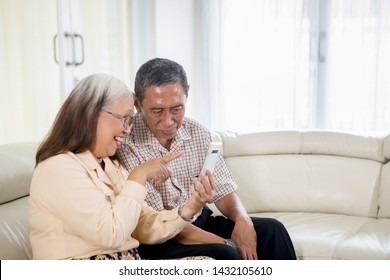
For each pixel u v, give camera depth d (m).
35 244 1.30
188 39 3.14
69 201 1.23
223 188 1.87
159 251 1.59
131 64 3.18
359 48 2.90
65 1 2.72
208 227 1.85
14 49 2.76
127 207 1.29
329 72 3.00
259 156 2.59
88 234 1.24
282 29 3.01
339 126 2.99
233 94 3.15
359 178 2.47
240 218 1.75
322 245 2.01
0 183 1.57
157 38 3.12
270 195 2.51
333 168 2.52
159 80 1.57
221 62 3.10
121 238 1.26
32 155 1.83
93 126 1.32
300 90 3.01
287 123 3.06
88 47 2.97
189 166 1.78
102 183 1.33
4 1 2.73
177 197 1.75
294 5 2.96
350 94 2.95
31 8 2.77
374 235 2.09
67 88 2.76
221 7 3.06
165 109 1.61
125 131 1.38
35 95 2.82
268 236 1.75
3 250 1.45
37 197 1.27
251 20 3.06
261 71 3.08
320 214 2.47
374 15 2.85
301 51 2.99
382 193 2.43
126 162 1.66
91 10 2.97
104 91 1.33
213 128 3.13
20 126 2.81
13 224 1.55
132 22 3.14
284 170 2.55
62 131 1.31
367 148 2.50
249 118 3.13
